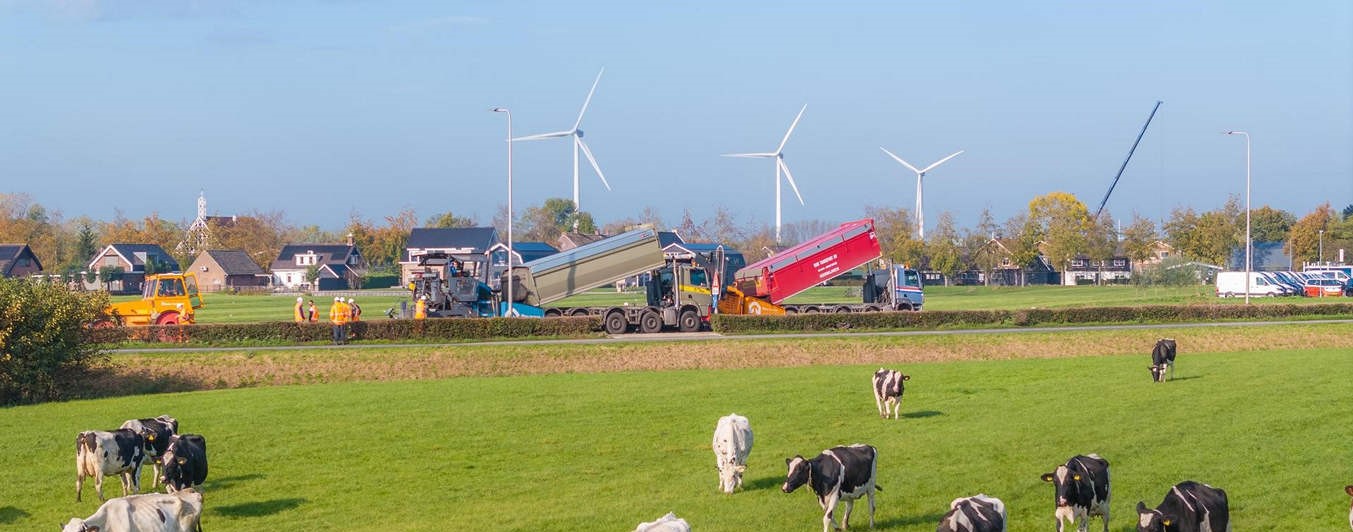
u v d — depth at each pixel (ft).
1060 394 138.31
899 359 187.42
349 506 85.81
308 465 100.53
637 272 220.84
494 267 221.87
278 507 85.71
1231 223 513.86
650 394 142.31
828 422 119.14
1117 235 585.22
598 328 211.00
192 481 83.41
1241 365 169.78
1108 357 188.44
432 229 645.51
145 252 618.44
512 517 81.05
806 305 241.35
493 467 99.04
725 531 76.54
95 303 160.76
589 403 134.72
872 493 77.41
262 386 161.27
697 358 180.34
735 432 88.02
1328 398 131.64
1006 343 197.26
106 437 85.40
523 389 148.36
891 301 251.39
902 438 108.78
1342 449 101.81
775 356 183.62
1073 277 577.84
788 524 78.54
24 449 109.09
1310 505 83.71
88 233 648.79
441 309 214.28
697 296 217.97
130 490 88.48
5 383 147.02
